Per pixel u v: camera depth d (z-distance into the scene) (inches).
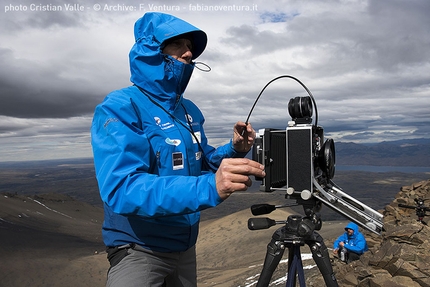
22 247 3452.3
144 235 96.6
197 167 109.4
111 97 95.3
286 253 648.4
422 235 221.0
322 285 280.7
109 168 81.4
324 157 97.7
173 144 99.5
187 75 106.7
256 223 105.4
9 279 2219.5
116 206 78.8
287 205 108.8
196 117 121.8
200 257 2086.6
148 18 106.7
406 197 485.1
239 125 113.7
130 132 86.7
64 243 4042.8
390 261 212.7
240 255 1850.4
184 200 74.3
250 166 74.2
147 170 87.7
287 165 97.7
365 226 93.2
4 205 6387.8
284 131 100.2
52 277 2269.9
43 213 6692.9
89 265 2532.0
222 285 717.9
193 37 116.0
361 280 220.2
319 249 105.3
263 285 107.1
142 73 101.3
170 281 108.9
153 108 99.8
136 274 94.7
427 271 197.6
